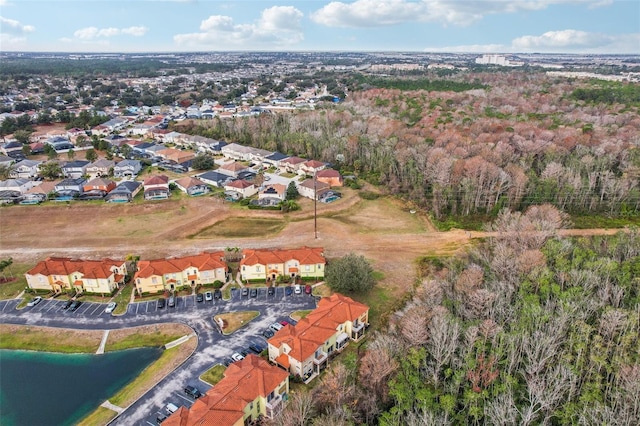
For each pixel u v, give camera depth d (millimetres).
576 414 48844
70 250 101000
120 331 73438
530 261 76250
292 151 178750
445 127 174500
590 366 56875
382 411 53375
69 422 56344
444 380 55969
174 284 84438
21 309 79625
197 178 148875
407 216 120062
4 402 59844
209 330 73250
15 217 118188
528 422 47844
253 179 148000
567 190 113125
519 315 65500
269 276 87250
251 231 111438
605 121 176625
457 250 99562
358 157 160625
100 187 134750
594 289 72750
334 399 52719
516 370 57500
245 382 55188
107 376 64375
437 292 71688
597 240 94875
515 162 133000
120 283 86625
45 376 64625
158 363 66062
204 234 109938
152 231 111188
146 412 56938
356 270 80938
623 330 60688
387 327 73250
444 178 119625
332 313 69750
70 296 83125
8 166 151000
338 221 117000
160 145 185375
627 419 47875
